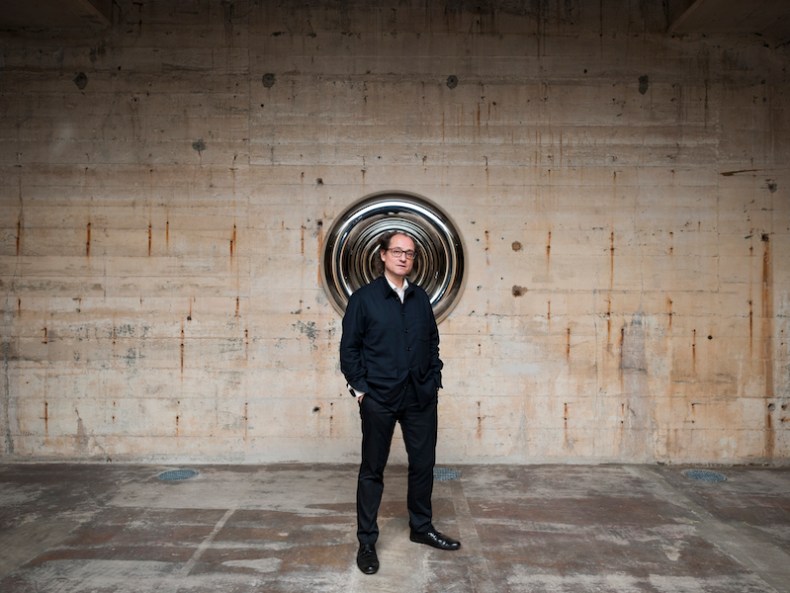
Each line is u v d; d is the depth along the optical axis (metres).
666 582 2.47
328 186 4.20
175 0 4.21
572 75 4.21
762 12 3.93
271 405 4.20
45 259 4.20
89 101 4.21
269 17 4.22
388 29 4.22
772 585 2.45
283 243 4.20
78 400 4.19
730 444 4.19
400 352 2.66
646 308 4.21
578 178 4.21
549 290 4.21
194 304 4.21
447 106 4.22
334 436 4.20
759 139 4.21
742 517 3.20
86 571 2.55
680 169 4.21
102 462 4.19
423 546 2.81
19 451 4.20
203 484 3.72
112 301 4.20
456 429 4.20
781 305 4.20
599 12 4.21
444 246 4.21
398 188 4.20
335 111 4.21
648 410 4.20
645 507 3.34
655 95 4.22
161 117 4.21
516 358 4.21
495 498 3.48
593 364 4.21
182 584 2.44
